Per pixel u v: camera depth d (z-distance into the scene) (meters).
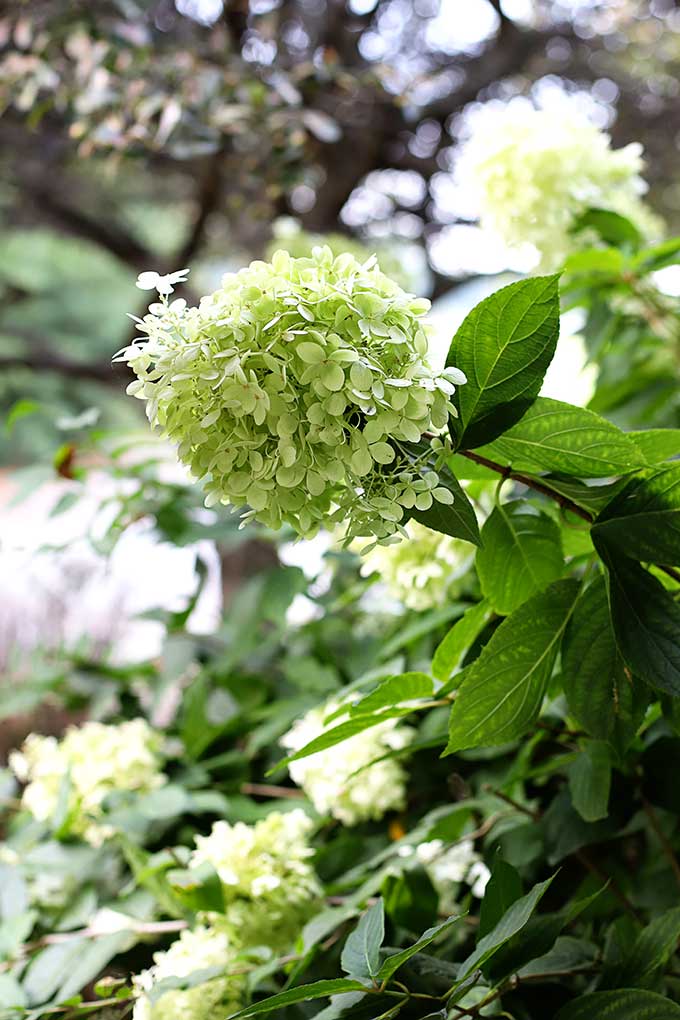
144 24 1.85
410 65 2.60
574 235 1.36
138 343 0.75
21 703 1.52
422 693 0.89
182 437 0.74
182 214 3.60
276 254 0.74
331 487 0.76
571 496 0.82
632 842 1.16
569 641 0.83
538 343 0.76
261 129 1.79
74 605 2.01
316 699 1.29
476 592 1.10
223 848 1.03
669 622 0.78
